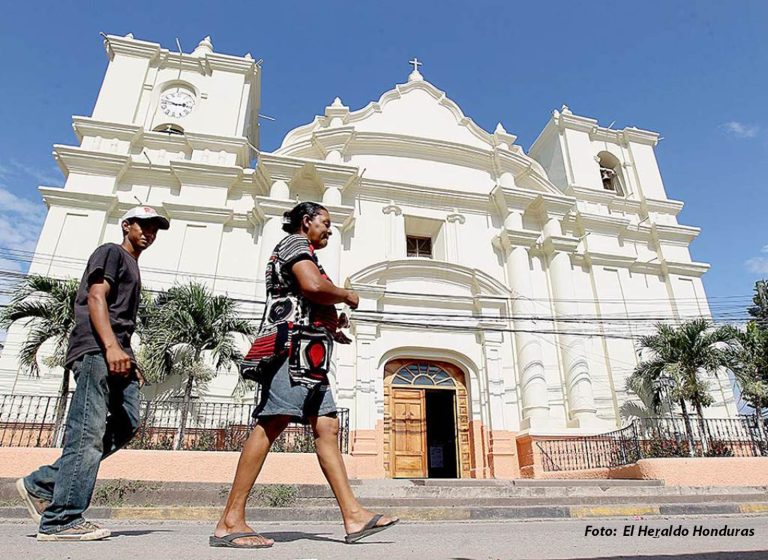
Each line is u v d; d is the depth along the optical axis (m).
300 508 7.31
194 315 11.62
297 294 2.46
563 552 2.73
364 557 2.11
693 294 18.02
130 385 2.83
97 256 2.79
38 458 8.40
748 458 10.79
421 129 18.98
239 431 11.09
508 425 14.60
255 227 15.52
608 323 16.73
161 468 8.71
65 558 1.95
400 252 16.27
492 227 17.62
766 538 4.20
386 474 13.73
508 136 19.44
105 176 15.13
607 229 18.56
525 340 15.45
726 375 16.45
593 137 21.11
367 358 14.07
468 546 2.85
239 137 16.61
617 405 15.52
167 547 2.29
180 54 17.78
